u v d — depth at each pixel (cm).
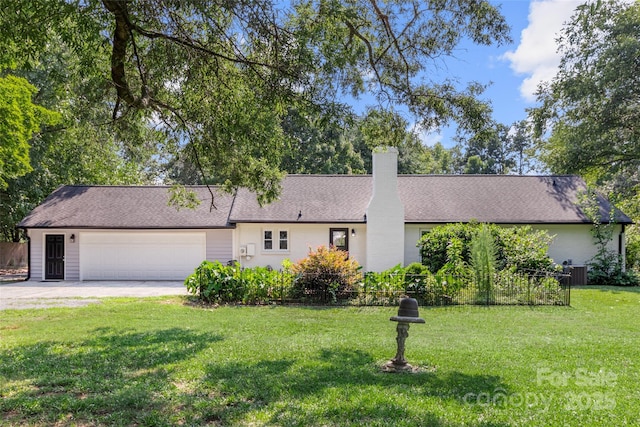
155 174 3484
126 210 2039
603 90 2209
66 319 1032
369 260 1861
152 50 766
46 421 438
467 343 794
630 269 1938
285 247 1981
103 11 600
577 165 2478
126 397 496
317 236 1967
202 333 870
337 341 805
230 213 1988
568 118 2395
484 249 1320
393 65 834
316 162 3294
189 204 1241
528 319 1053
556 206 1986
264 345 768
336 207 2006
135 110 911
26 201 2358
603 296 1408
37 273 1973
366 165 3897
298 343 786
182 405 480
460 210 1975
